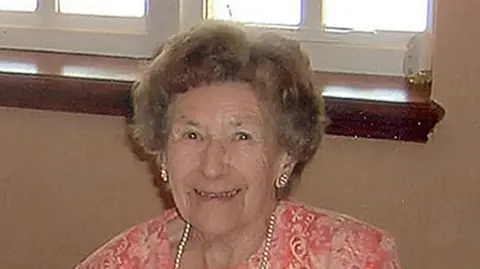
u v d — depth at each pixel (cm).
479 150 191
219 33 140
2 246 222
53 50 228
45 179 217
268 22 216
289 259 147
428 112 187
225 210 140
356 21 212
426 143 193
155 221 156
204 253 150
